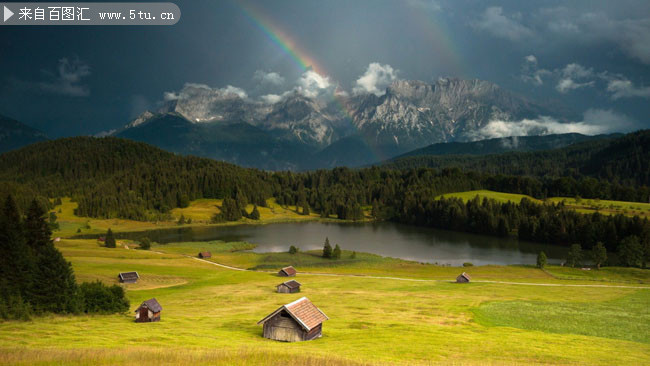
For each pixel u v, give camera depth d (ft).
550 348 153.48
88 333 160.04
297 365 107.14
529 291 306.14
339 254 499.51
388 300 270.05
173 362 106.22
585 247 576.61
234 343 150.92
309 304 171.94
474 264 484.33
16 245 212.43
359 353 137.39
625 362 136.56
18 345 131.13
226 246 591.37
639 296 281.54
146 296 287.89
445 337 169.48
